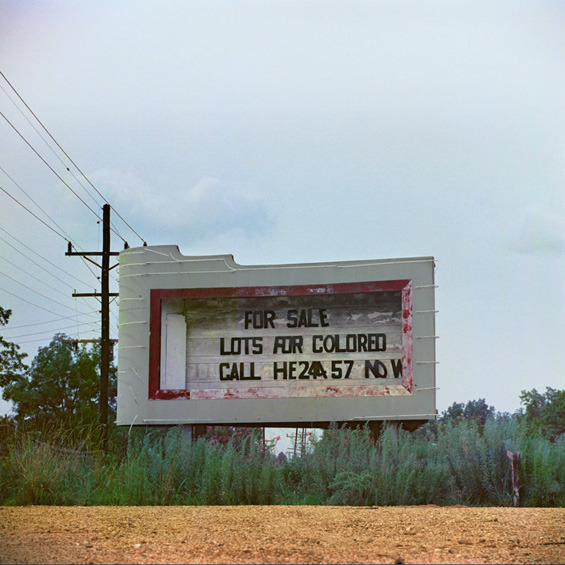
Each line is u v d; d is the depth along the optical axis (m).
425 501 13.14
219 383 19.84
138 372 20.05
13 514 9.46
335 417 19.17
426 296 19.22
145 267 20.44
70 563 5.98
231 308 20.06
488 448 13.99
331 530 7.88
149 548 6.72
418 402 18.91
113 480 13.52
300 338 19.69
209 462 14.10
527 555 6.35
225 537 7.38
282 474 14.38
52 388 60.09
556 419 75.00
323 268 19.67
